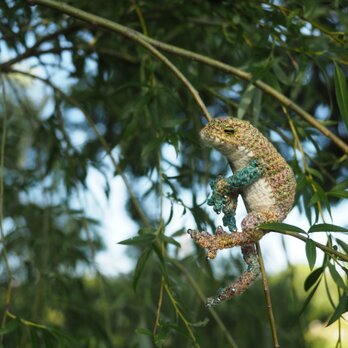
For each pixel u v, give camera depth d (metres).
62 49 5.52
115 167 4.92
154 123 4.75
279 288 6.79
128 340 6.23
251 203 2.92
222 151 2.88
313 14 4.52
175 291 4.63
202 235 2.81
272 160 2.87
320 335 7.17
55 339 4.14
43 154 6.26
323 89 6.49
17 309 5.92
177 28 5.54
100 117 6.59
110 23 3.91
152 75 4.72
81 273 6.40
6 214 6.02
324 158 5.32
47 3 3.96
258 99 4.24
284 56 5.00
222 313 6.59
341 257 3.04
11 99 7.38
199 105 3.51
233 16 4.74
